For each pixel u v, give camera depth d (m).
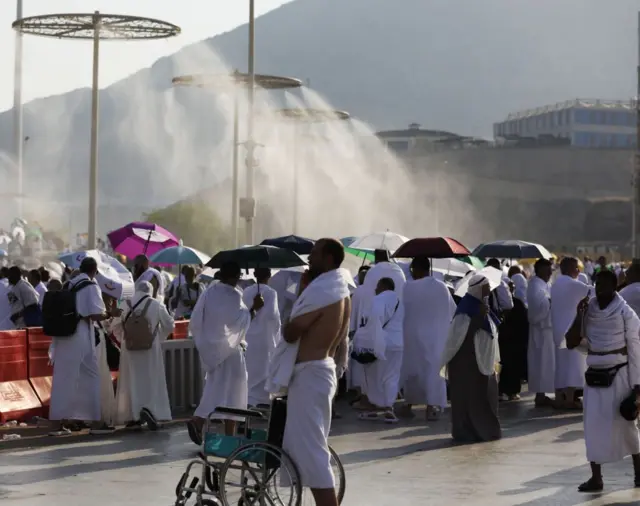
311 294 7.48
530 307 16.09
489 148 132.38
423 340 14.46
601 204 130.38
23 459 11.25
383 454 11.60
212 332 11.55
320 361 7.50
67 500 9.12
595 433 9.40
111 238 19.16
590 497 9.14
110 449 11.93
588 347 9.50
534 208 130.75
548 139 137.25
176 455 11.52
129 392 13.32
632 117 153.00
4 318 16.28
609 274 9.45
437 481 9.95
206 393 11.66
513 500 9.02
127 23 29.47
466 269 18.39
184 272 19.02
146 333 13.24
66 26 29.64
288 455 7.48
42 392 14.21
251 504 7.76
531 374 16.17
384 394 14.23
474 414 12.57
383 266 14.74
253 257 12.47
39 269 19.66
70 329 12.91
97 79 32.56
